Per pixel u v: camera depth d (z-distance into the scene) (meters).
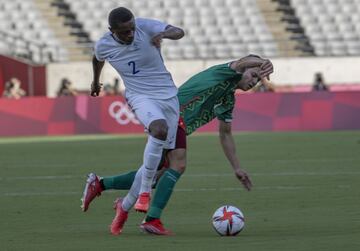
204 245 23.86
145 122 26.34
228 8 116.00
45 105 84.75
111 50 26.91
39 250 23.67
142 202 26.23
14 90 95.19
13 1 117.88
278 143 67.50
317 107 81.31
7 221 30.86
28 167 53.31
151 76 26.91
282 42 110.31
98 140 75.75
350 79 104.19
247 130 82.44
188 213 32.41
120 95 84.50
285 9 115.12
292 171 47.38
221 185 41.56
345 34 111.56
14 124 84.75
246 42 110.56
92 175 28.02
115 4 117.00
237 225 25.70
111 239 25.67
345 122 80.81
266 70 27.69
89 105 84.50
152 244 24.38
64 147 68.75
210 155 59.00
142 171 26.47
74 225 29.55
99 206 35.00
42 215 32.50
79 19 115.38
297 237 25.03
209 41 111.62
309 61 104.56
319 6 115.12
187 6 116.81
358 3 114.81
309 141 68.75
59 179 46.16
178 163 26.89
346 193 37.22
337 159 53.78
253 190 39.28
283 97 81.94
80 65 106.44
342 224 27.94
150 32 26.78
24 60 108.50
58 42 112.44
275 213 31.55
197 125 28.12
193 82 28.08
